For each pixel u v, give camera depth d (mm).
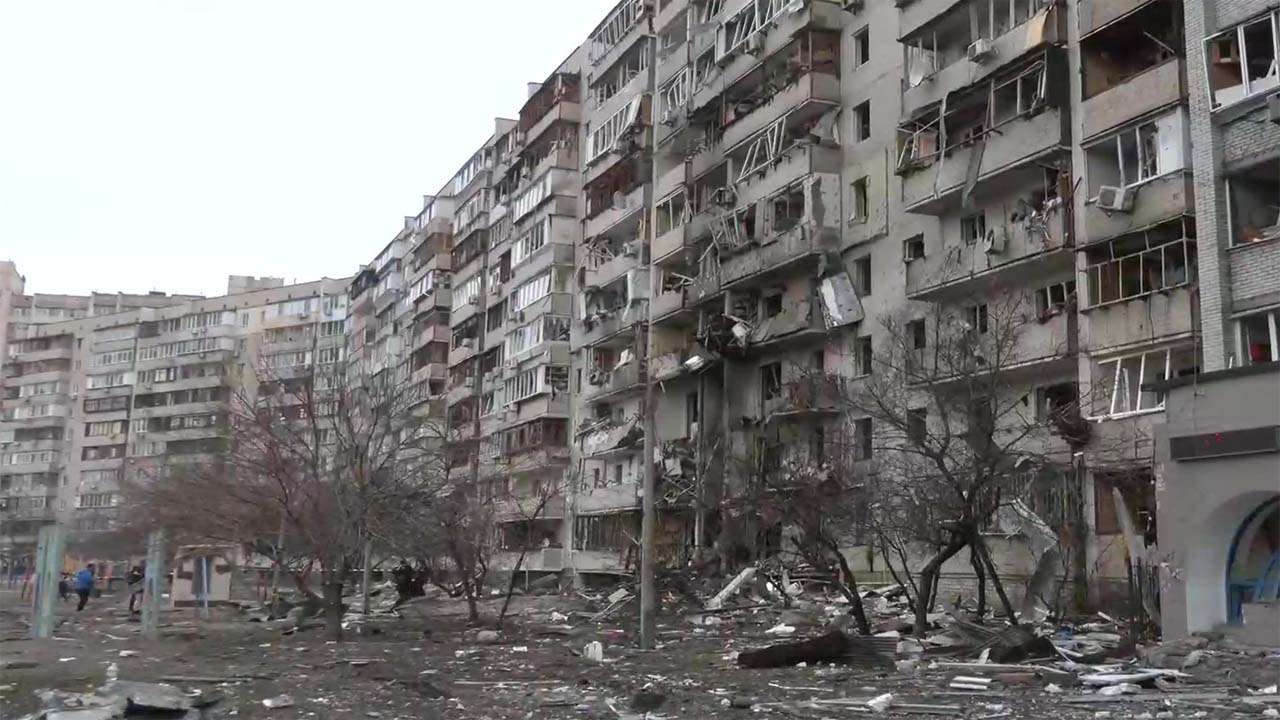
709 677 17297
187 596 41031
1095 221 26406
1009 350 26312
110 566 77688
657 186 50188
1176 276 24547
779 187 39844
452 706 14547
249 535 36969
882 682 16000
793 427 37219
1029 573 26703
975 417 22438
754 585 33594
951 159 31453
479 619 31719
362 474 27594
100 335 117500
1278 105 20641
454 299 75000
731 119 43969
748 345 40781
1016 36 29453
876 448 26328
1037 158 28312
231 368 103625
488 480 38031
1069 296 27406
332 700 15195
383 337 90562
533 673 18344
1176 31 24688
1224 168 22188
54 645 24938
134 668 19594
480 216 70688
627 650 22281
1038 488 26984
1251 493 18188
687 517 44250
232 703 14930
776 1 41094
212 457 49219
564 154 60000
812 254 37500
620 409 53875
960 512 22062
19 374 121688
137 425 112125
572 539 54281
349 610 37188
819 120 39125
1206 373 19109
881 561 33406
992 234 29422
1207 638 18109
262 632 28750
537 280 60594
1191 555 19062
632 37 53625
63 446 117250
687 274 47938
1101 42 27000
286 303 107688
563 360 58406
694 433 45625
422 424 42344
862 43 38469
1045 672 15812
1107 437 25328
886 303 35219
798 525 29172
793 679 16797
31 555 74125
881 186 36125
